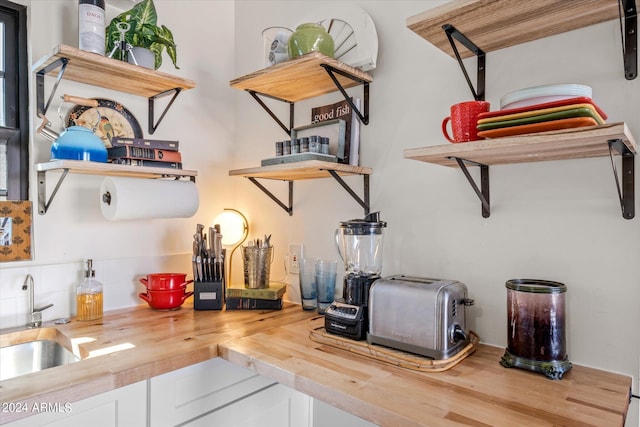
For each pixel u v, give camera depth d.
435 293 1.06
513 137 0.90
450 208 1.33
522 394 0.89
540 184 1.15
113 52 1.49
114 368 1.05
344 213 1.64
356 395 0.88
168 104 1.83
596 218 1.06
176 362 1.15
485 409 0.82
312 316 1.60
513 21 1.05
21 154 1.52
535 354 1.01
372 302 1.17
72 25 1.60
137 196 1.49
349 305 1.24
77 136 1.38
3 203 1.43
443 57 1.35
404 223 1.44
